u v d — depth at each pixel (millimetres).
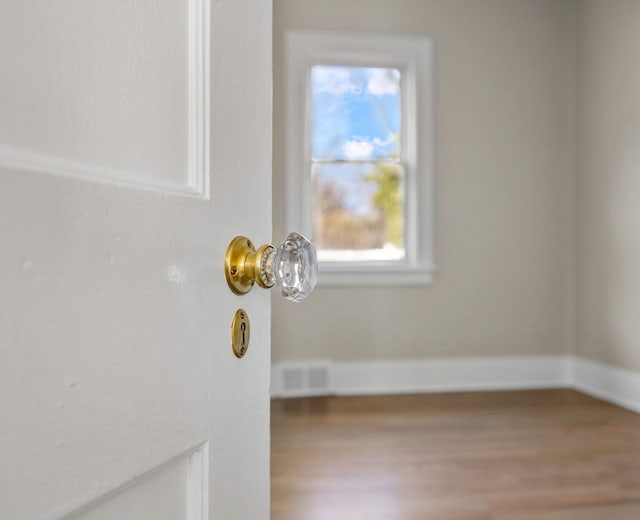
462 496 1675
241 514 580
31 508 331
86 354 373
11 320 320
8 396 318
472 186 3064
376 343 3016
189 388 489
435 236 3045
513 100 3074
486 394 2953
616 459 1989
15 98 332
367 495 1681
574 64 3102
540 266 3123
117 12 417
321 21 2924
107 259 393
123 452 407
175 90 481
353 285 2992
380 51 2971
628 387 2721
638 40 2646
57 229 352
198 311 501
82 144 382
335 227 3082
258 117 615
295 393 2932
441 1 3012
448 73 3027
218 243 534
